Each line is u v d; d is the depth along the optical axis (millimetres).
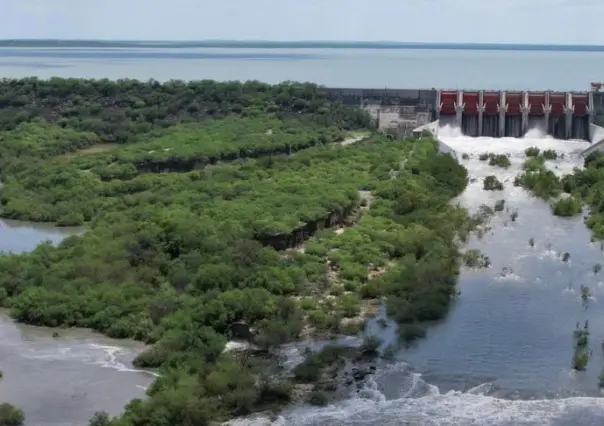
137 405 81750
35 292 113625
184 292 114312
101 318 107125
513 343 101375
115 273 120375
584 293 117750
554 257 136500
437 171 190250
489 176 191500
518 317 110000
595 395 87688
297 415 83375
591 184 184125
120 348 101000
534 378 91812
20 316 110750
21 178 197875
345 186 170375
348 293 117875
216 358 94375
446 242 140750
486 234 150875
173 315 105250
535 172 195750
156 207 160500
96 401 86688
